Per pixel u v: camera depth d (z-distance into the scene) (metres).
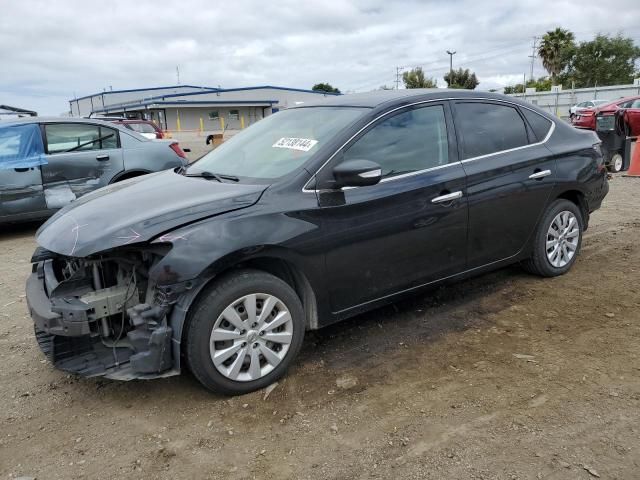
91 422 2.99
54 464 2.66
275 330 3.24
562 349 3.61
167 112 55.50
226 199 3.14
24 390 3.34
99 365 3.01
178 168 4.35
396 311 4.34
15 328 4.29
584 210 5.01
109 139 7.57
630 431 2.73
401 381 3.29
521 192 4.31
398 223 3.60
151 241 2.88
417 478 2.46
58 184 7.12
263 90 60.34
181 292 2.89
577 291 4.60
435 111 3.97
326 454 2.65
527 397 3.06
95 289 3.09
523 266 4.93
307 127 3.84
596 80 70.06
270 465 2.59
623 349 3.57
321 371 3.44
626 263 5.29
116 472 2.59
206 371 3.01
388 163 3.64
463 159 4.01
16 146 6.92
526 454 2.59
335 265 3.40
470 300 4.50
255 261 3.28
